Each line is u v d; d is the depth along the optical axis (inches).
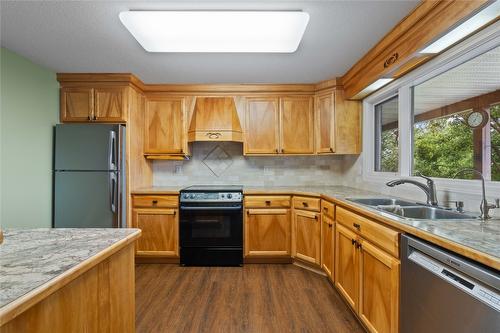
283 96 132.6
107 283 41.7
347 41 86.2
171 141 132.5
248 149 132.8
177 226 122.0
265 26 74.7
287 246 121.1
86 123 117.8
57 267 31.9
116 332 44.4
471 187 66.7
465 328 38.1
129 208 119.5
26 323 26.6
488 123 64.9
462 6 54.6
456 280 40.3
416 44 69.5
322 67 109.3
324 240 105.6
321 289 98.1
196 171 145.4
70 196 113.5
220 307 85.9
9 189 95.6
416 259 49.7
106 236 46.3
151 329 74.6
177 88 131.6
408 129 94.2
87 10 70.1
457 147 74.6
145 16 70.4
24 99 101.0
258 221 121.6
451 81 76.7
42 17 73.3
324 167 144.9
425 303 47.1
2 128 93.0
